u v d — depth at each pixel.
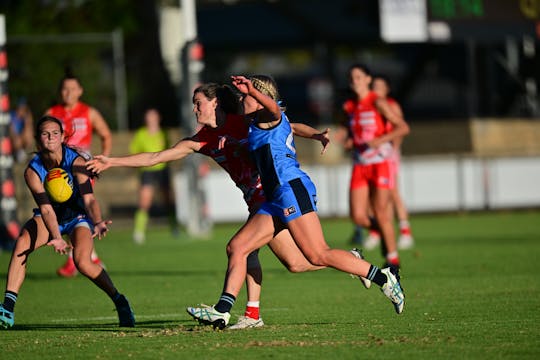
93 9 127.25
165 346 27.64
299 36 141.50
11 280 32.25
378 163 48.06
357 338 28.47
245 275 30.72
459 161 92.75
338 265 29.64
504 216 89.88
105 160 29.56
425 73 166.75
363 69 49.12
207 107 30.14
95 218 31.33
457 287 42.38
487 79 127.50
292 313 35.72
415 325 31.22
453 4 109.31
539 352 25.77
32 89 116.94
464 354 25.52
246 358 25.42
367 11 123.94
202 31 144.12
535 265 51.06
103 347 27.92
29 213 85.31
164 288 45.78
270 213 29.73
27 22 121.19
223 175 90.12
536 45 127.31
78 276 52.75
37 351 27.69
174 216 78.00
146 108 127.50
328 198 91.69
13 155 74.69
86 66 119.81
